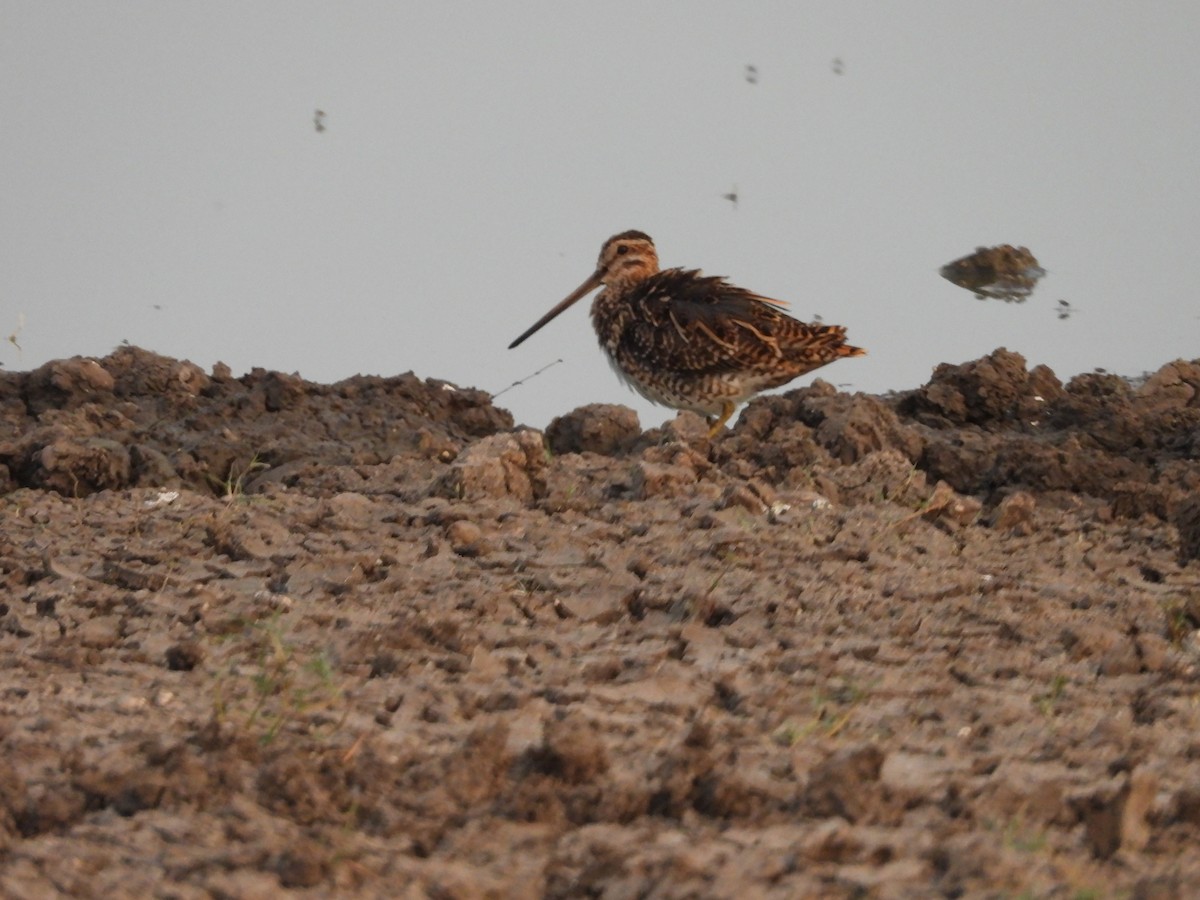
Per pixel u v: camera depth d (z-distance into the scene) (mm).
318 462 19344
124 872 7965
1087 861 7992
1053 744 9781
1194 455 19984
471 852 8227
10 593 13609
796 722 10242
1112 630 12273
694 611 12547
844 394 20953
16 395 21531
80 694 10781
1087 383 23125
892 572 14047
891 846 7984
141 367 22328
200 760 9156
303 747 9508
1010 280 26891
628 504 15969
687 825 8492
